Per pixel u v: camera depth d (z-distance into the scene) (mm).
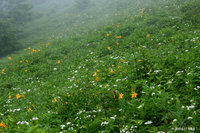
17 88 7840
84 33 16109
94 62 8469
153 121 3424
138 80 4746
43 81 8266
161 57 6199
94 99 4680
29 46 17531
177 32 9406
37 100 6047
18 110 5316
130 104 3818
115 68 6473
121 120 3602
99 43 11375
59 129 3750
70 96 4926
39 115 4480
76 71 7875
